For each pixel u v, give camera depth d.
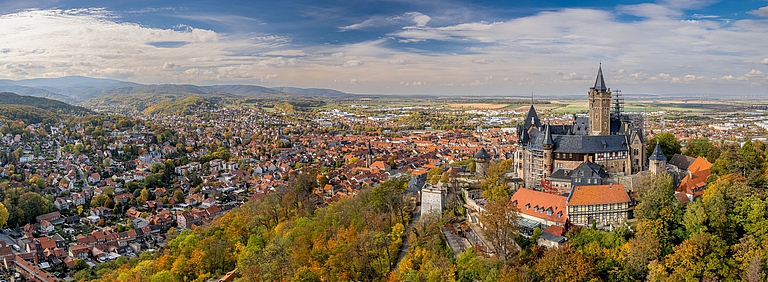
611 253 189.88
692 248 181.12
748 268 173.50
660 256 190.12
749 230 191.75
